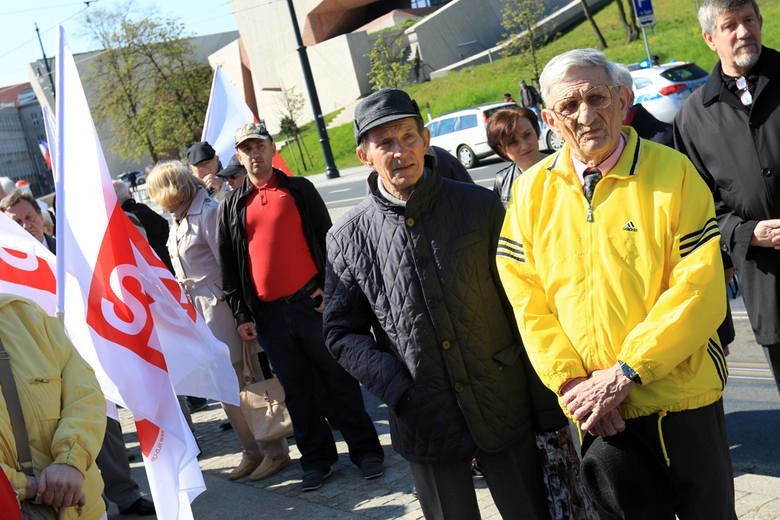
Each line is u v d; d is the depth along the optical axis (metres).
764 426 4.91
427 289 3.07
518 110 4.54
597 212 2.71
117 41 52.38
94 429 3.01
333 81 51.75
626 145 2.74
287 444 5.83
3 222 4.29
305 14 56.62
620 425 2.72
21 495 2.78
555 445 3.20
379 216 3.17
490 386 3.08
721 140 3.61
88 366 3.17
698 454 2.70
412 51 48.94
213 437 6.78
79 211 4.07
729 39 3.45
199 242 5.76
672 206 2.64
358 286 3.21
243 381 5.82
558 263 2.78
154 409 4.02
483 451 3.10
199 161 7.51
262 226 5.13
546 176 2.84
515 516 3.18
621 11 36.31
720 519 2.75
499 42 48.12
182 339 4.50
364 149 3.12
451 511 3.14
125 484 5.24
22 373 2.90
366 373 3.14
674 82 18.62
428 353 3.08
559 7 47.12
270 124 59.06
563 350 2.76
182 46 53.41
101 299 4.04
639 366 2.59
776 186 3.49
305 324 5.10
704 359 2.71
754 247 3.54
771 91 3.46
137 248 4.32
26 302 3.07
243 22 60.00
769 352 3.67
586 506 3.19
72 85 4.12
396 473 5.09
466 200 3.12
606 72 2.67
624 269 2.68
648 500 2.76
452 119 23.66
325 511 4.71
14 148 132.12
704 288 2.59
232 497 5.25
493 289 3.11
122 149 55.22
